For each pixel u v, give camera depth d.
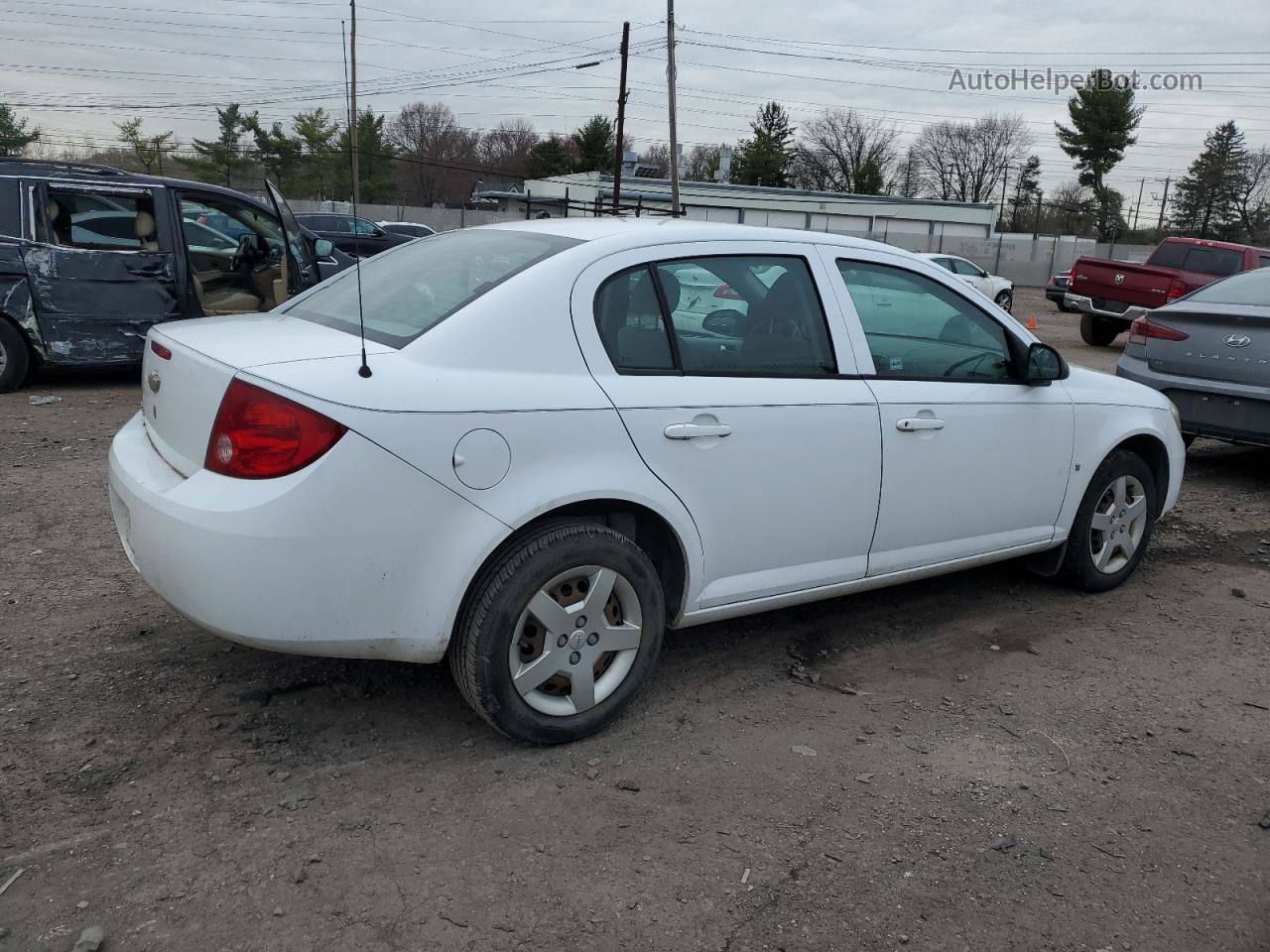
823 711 3.54
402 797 2.88
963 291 4.07
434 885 2.52
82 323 8.27
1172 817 2.96
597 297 3.14
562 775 3.04
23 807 2.74
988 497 4.10
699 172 76.56
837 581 3.74
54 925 2.31
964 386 3.99
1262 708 3.69
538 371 2.98
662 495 3.16
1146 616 4.57
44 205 8.09
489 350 2.94
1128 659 4.09
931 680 3.83
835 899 2.53
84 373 9.59
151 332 3.45
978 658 4.04
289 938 2.32
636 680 3.27
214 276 9.14
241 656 3.69
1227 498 6.77
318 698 3.42
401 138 59.41
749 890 2.55
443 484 2.79
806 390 3.50
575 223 3.60
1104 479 4.61
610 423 3.04
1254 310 6.76
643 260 3.26
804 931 2.41
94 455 6.47
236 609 2.72
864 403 3.63
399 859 2.61
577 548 3.02
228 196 8.87
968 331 4.08
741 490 3.35
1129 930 2.47
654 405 3.13
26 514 5.24
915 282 3.93
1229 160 71.88
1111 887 2.63
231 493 2.71
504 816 2.82
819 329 3.62
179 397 2.98
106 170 8.45
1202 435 6.97
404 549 2.78
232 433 2.73
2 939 2.26
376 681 3.56
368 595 2.77
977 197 82.25
